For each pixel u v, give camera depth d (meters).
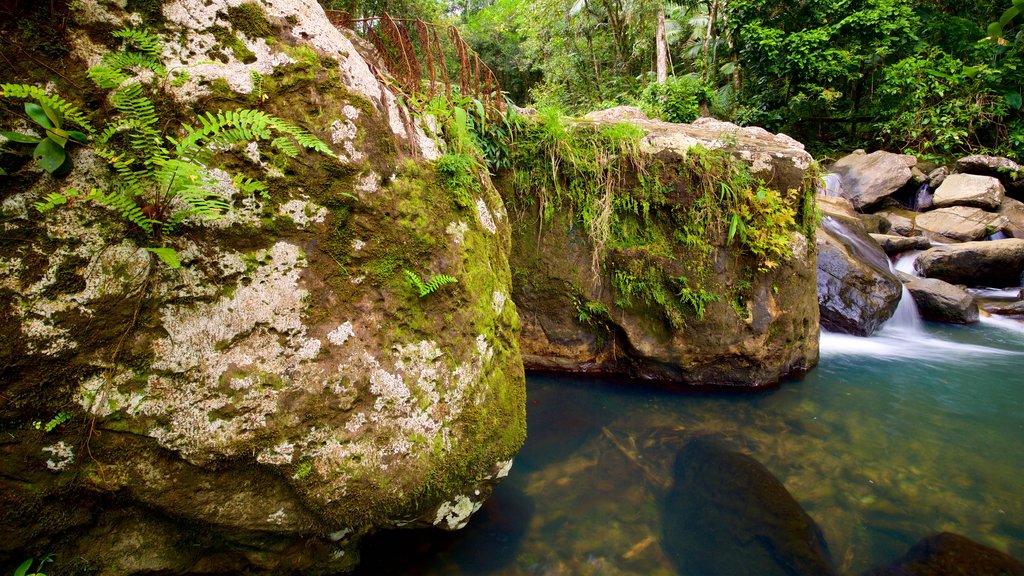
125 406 1.45
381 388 1.87
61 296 1.36
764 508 2.82
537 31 14.31
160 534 1.60
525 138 4.12
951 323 7.12
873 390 4.67
